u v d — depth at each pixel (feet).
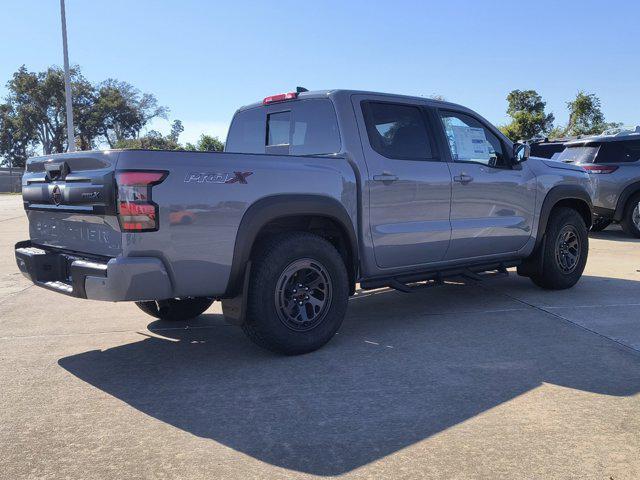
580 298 19.93
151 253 11.96
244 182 13.00
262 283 13.35
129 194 11.65
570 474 8.56
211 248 12.60
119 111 212.43
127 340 16.11
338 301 14.55
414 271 17.13
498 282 23.13
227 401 11.52
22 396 12.00
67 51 70.23
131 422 10.64
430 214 16.79
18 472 8.90
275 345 13.74
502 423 10.27
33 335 16.78
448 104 18.01
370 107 16.03
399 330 16.33
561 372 12.72
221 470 8.86
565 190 20.68
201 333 16.71
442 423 10.32
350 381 12.44
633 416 10.49
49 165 13.88
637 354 13.85
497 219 18.66
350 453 9.31
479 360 13.61
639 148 35.70
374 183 15.48
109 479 8.66
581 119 123.65
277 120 17.52
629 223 35.94
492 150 19.01
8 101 213.05
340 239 15.30
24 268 14.82
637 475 8.51
